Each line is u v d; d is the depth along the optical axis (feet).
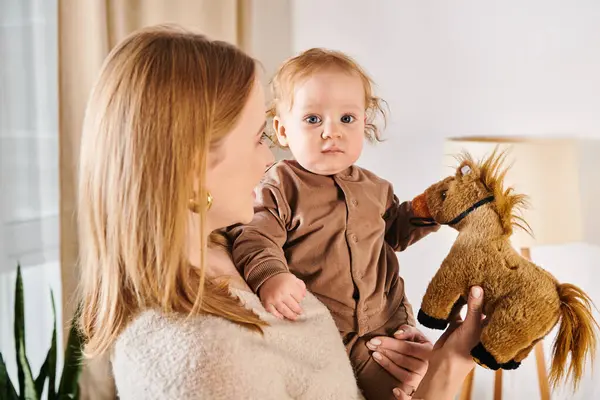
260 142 2.96
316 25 9.36
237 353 2.49
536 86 7.70
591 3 7.23
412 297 8.73
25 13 7.33
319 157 3.71
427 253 8.52
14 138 7.32
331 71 3.75
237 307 2.71
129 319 2.62
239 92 2.65
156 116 2.45
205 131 2.50
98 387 7.64
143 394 2.46
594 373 6.86
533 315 3.02
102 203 2.57
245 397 2.44
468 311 3.18
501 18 7.85
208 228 2.85
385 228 4.09
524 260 3.20
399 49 8.66
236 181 2.76
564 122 7.54
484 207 3.28
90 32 7.29
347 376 3.00
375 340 3.76
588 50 7.32
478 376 7.93
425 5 8.38
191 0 8.32
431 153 8.54
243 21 9.21
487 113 8.09
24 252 7.50
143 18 7.84
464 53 8.16
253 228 3.51
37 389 6.10
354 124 3.76
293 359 2.81
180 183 2.47
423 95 8.53
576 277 7.54
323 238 3.72
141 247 2.51
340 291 3.72
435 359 3.28
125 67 2.52
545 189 6.79
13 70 7.27
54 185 7.70
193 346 2.44
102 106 2.55
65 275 7.36
